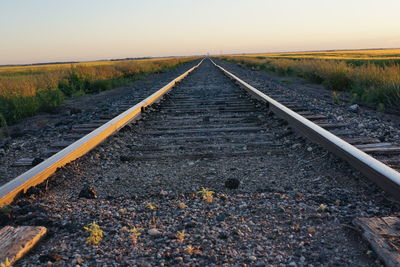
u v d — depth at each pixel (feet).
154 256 6.38
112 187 10.74
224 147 14.84
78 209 8.64
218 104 27.53
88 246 6.78
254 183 10.60
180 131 17.92
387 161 11.46
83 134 18.74
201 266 6.04
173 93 37.27
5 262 5.78
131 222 7.84
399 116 22.24
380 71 36.60
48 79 45.83
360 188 9.48
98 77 56.24
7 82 37.70
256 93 27.68
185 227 7.53
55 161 11.49
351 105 25.99
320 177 10.71
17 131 21.43
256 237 7.02
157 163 13.07
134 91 45.37
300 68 65.82
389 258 5.69
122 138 16.84
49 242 6.99
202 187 10.25
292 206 8.43
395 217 7.08
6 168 13.44
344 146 11.30
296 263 6.05
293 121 16.67
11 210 8.18
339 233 7.01
